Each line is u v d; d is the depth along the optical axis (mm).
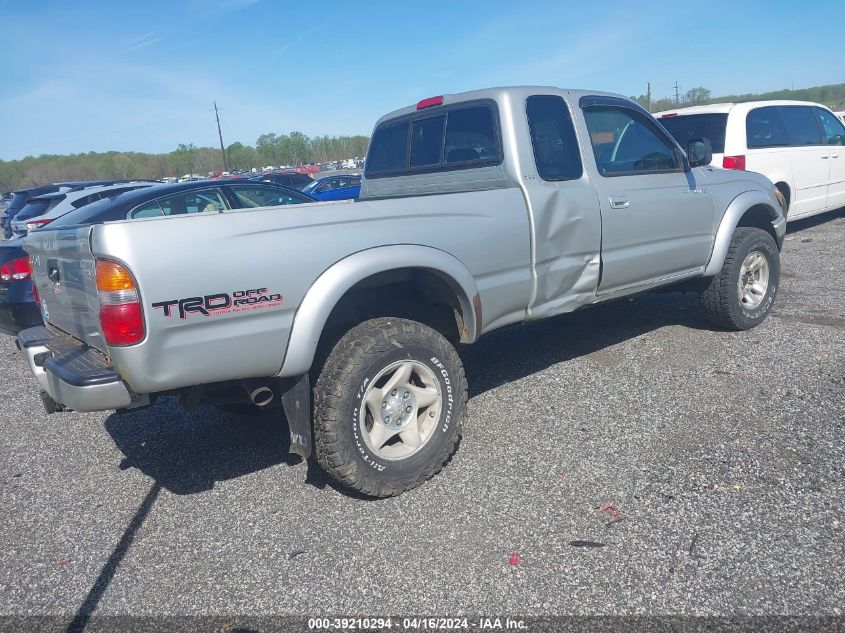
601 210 4410
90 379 2914
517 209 3961
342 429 3244
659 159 4988
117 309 2766
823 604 2482
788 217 9562
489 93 4246
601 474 3512
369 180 5340
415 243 3484
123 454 4344
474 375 5145
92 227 2816
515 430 4113
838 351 4977
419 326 3510
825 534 2873
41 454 4445
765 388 4414
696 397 4367
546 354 5469
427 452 3531
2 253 6359
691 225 5094
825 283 7082
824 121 10414
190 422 4797
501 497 3379
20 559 3215
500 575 2785
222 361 2998
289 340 3133
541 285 4145
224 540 3225
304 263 3129
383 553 3004
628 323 6152
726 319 5496
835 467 3385
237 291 2973
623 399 4434
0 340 7898
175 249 2838
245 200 7797
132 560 3127
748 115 8961
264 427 4582
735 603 2520
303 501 3529
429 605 2643
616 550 2883
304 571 2922
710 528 2979
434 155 4715
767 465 3459
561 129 4375
